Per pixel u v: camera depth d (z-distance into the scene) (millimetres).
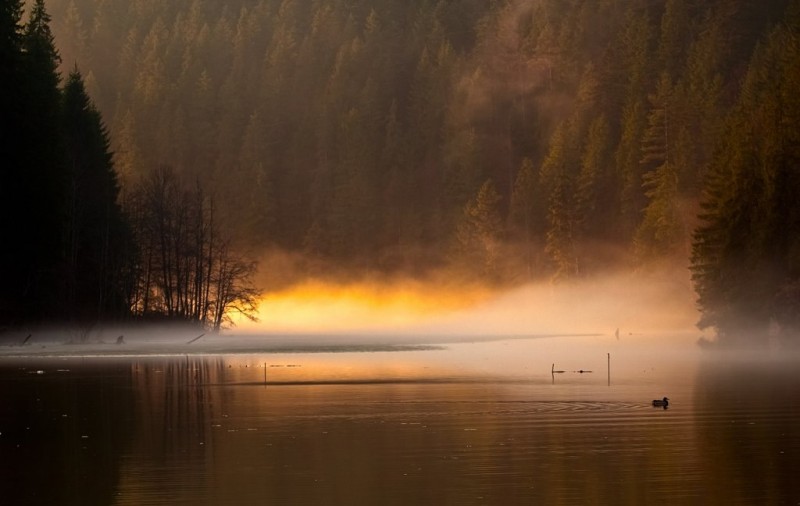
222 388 62000
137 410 51438
